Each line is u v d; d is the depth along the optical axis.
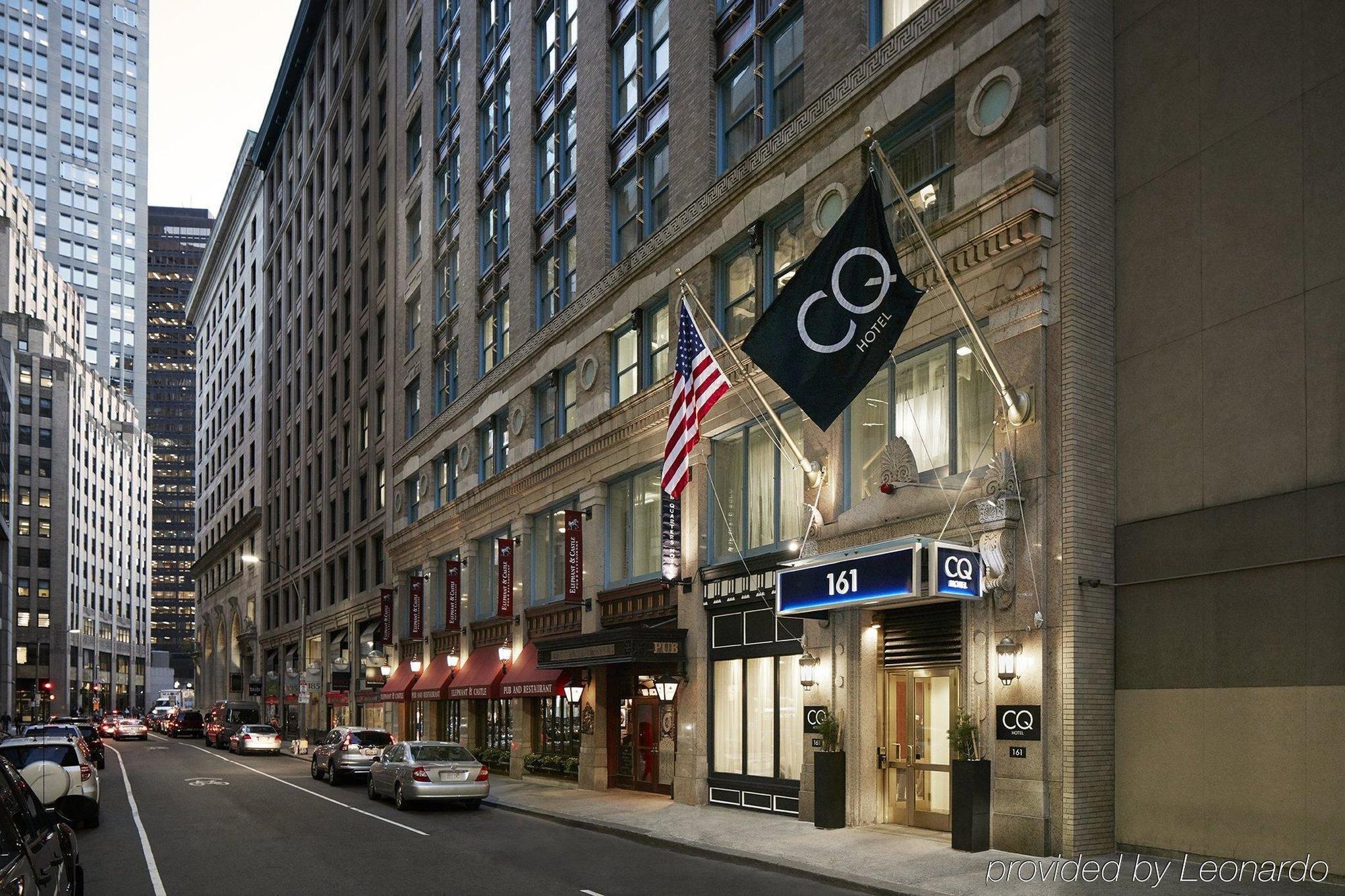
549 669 26.84
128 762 40.78
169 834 18.58
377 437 47.72
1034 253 14.81
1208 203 13.95
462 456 36.09
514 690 27.83
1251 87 13.61
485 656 32.59
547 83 31.36
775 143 20.53
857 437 18.41
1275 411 12.87
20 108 161.62
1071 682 13.74
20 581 117.31
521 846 16.83
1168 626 13.71
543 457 29.27
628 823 18.69
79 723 65.00
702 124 22.97
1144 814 13.66
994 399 15.50
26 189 160.50
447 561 37.47
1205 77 14.20
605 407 26.47
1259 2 13.62
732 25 22.80
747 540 21.09
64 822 9.34
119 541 145.25
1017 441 14.79
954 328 16.06
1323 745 11.92
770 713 19.83
